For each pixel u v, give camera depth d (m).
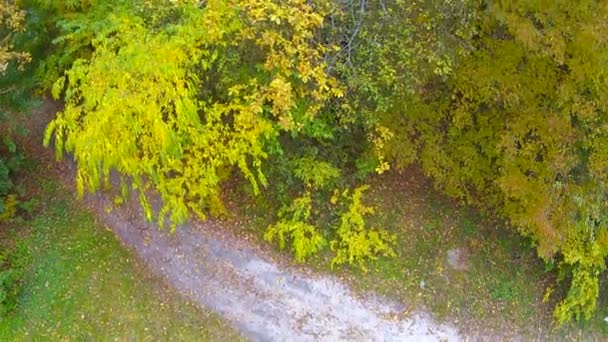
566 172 10.26
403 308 11.44
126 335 10.92
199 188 9.62
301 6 8.34
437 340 11.41
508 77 9.84
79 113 8.62
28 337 10.80
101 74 8.27
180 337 10.98
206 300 11.30
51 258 11.52
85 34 9.63
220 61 8.91
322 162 10.89
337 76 9.59
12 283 11.15
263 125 9.05
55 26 10.34
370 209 11.38
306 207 11.09
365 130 10.53
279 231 11.20
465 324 11.69
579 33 8.79
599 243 10.88
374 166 11.20
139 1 9.04
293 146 10.89
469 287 11.94
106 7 9.80
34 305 11.08
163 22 9.09
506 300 12.11
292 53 8.39
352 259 11.38
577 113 9.79
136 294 11.25
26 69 10.88
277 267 11.39
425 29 9.26
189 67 8.93
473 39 9.88
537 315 12.23
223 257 11.46
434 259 11.98
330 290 11.34
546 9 8.77
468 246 12.24
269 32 8.27
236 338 11.09
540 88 9.88
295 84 9.27
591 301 11.61
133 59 8.14
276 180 11.21
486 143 10.97
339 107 9.84
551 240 10.47
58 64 10.55
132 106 8.08
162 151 8.38
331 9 8.90
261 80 9.20
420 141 11.19
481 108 10.88
